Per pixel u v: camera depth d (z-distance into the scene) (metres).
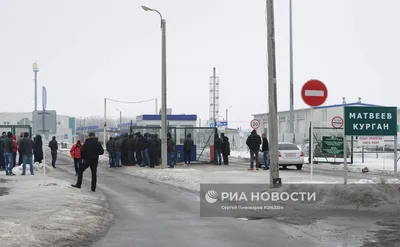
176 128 32.81
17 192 16.09
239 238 9.26
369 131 15.48
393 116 15.77
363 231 9.82
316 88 15.38
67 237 9.05
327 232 9.76
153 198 15.69
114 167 31.64
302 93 15.34
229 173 23.70
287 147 29.33
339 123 32.59
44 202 13.54
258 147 27.11
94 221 10.89
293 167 32.00
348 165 31.89
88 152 17.53
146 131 35.88
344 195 13.17
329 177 22.09
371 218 11.35
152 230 10.12
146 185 20.14
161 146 28.28
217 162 32.78
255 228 10.30
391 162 34.53
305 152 43.50
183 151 33.97
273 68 16.14
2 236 8.40
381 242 8.77
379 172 26.41
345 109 15.35
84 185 19.72
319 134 40.09
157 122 38.19
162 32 28.00
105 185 20.09
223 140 32.84
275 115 16.00
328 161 35.34
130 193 17.14
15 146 26.56
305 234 9.59
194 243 8.84
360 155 41.78
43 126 18.53
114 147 31.42
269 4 16.25
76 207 12.71
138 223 10.99
